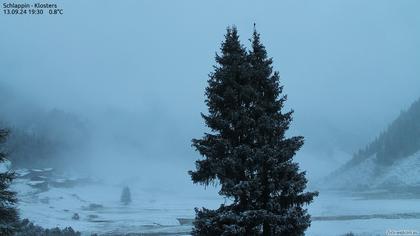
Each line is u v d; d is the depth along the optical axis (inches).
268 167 562.6
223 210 579.8
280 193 576.1
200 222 574.9
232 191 547.5
